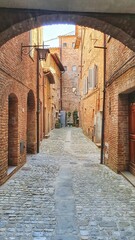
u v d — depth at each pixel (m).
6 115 8.45
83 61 29.70
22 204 6.27
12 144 10.11
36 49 14.51
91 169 10.69
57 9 5.52
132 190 7.51
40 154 15.02
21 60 10.65
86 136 25.80
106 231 4.81
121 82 9.05
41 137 21.31
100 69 16.67
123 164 9.63
